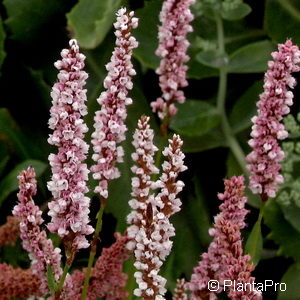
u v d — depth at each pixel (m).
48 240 0.46
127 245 0.46
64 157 0.42
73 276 0.50
